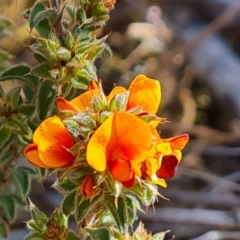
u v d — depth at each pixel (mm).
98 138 251
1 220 331
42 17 280
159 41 523
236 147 488
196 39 479
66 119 254
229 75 504
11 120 294
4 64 341
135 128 252
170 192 428
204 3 532
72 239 278
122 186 257
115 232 274
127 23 527
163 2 533
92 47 277
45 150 256
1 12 358
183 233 423
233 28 521
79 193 260
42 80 289
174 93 513
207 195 426
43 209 407
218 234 403
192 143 469
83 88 277
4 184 317
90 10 285
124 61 509
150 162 255
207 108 518
